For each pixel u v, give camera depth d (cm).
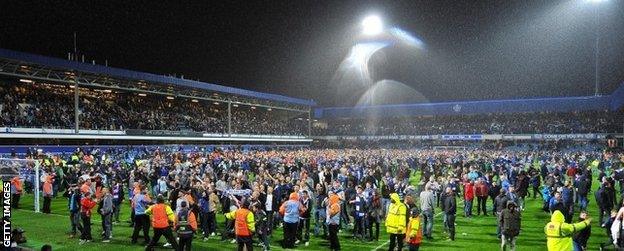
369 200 1714
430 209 1755
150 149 5297
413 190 1986
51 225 1953
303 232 1827
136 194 1648
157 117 6141
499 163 3722
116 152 4597
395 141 8281
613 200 1933
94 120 5091
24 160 2450
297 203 1595
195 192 1781
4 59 4016
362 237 1706
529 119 8131
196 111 7225
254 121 7938
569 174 2867
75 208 1725
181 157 3750
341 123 9488
